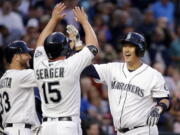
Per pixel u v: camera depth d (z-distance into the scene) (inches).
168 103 890.7
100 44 1716.3
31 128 937.5
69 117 877.8
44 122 888.9
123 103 896.9
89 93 1460.4
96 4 1909.4
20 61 960.3
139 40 899.4
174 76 1716.3
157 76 899.4
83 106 1409.9
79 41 915.4
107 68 920.9
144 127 894.4
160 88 893.2
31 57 972.6
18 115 941.8
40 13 1782.7
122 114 896.9
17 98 943.0
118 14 1850.4
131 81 900.6
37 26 1704.0
